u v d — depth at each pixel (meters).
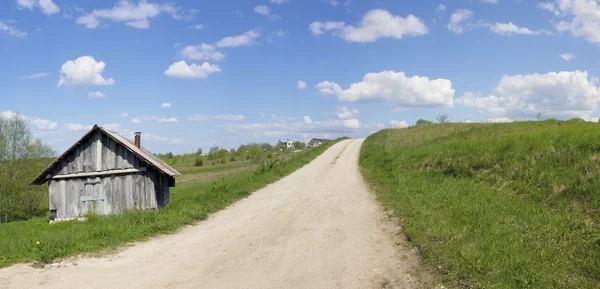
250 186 21.77
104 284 7.52
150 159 18.48
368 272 7.87
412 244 9.09
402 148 32.25
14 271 8.23
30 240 10.42
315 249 9.66
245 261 8.99
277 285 7.45
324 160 38.75
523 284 6.14
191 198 18.28
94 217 15.30
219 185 21.69
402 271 7.70
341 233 10.98
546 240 7.98
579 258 6.96
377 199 15.47
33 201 38.66
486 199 11.93
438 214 10.86
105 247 10.27
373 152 35.31
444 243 8.40
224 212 15.58
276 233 11.49
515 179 13.35
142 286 7.43
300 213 14.12
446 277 6.96
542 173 12.39
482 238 8.18
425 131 47.50
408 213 11.69
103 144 18.95
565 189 10.75
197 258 9.33
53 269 8.45
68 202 19.11
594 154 12.22
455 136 33.41
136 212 14.25
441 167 18.86
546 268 6.67
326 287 7.26
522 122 36.22
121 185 18.69
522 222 9.21
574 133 15.59
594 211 9.17
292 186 22.16
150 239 11.34
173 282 7.67
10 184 36.22
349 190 18.78
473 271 6.80
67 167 19.20
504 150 16.61
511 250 7.45
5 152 36.81
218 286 7.44
